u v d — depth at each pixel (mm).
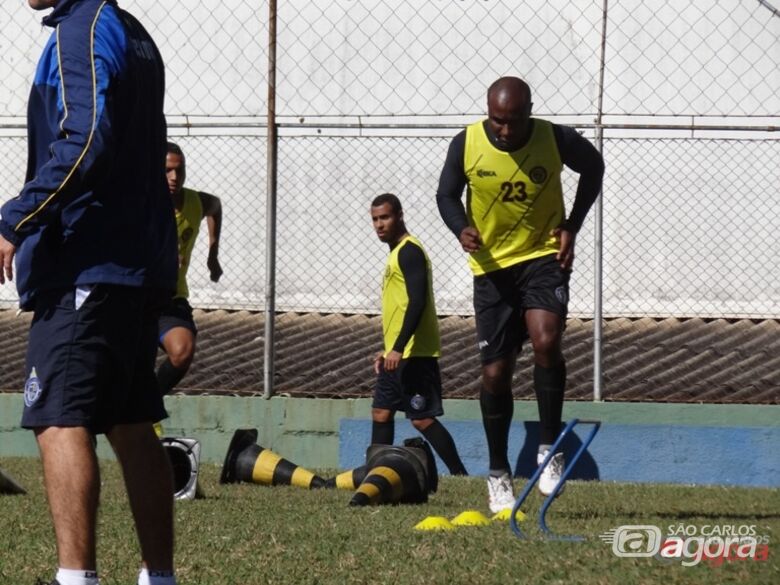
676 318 52156
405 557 17234
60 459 12875
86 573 12898
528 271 23609
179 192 32250
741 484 35906
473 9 56125
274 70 38188
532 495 26938
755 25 54656
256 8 57656
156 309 13977
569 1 55344
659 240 53438
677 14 54906
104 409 13516
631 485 31906
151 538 13930
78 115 12695
